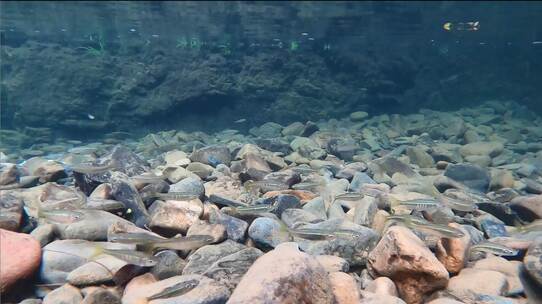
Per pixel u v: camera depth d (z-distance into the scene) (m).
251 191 6.16
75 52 18.12
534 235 5.18
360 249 4.24
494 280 3.81
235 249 4.19
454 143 13.20
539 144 12.41
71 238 4.36
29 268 3.71
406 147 11.16
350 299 3.37
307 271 3.14
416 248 3.72
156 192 5.30
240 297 2.92
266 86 18.62
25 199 5.57
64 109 16.81
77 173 5.95
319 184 6.41
